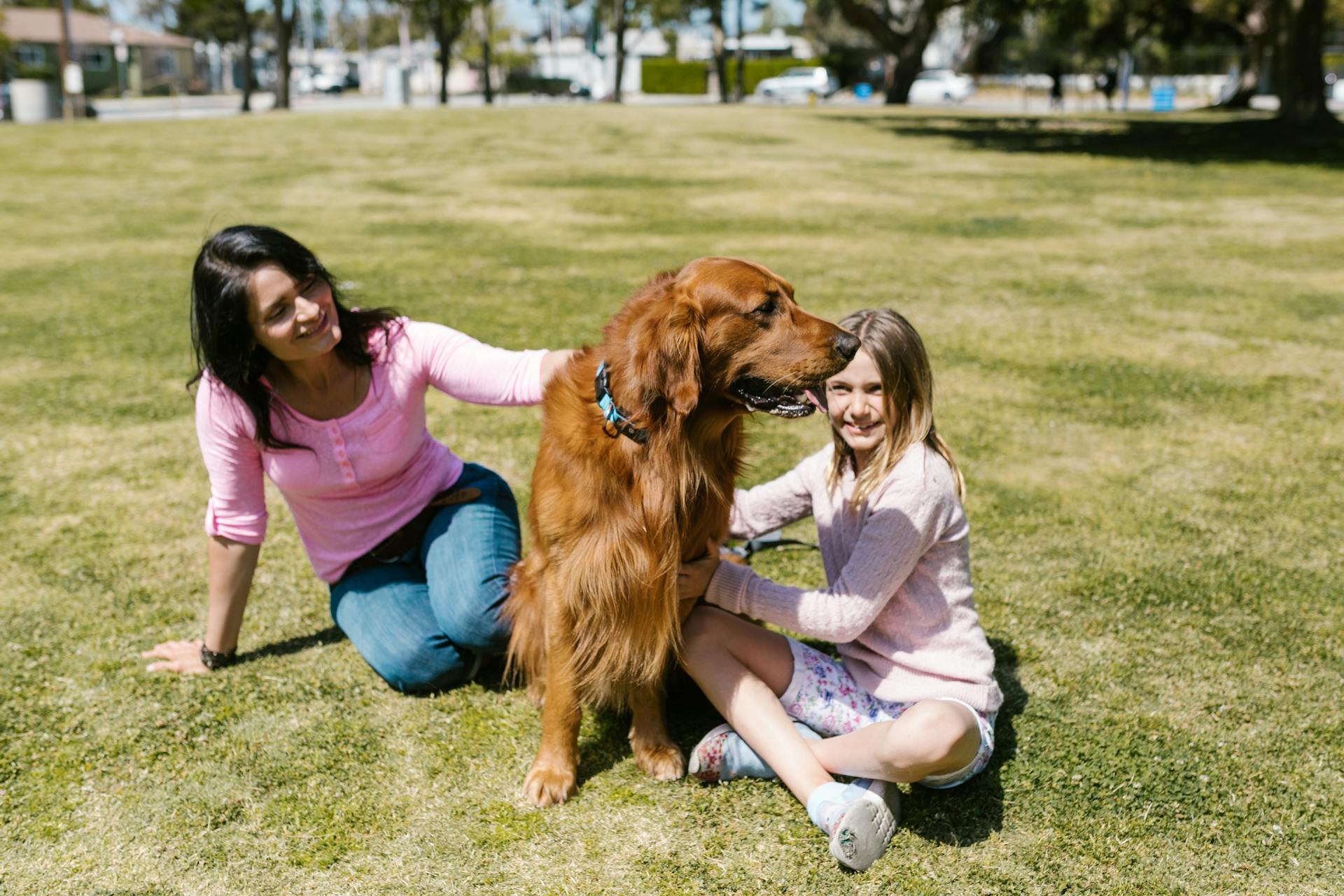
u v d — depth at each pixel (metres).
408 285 7.62
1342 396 5.30
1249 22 28.38
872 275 7.95
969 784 2.55
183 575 3.63
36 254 9.23
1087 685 2.95
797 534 3.92
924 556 2.54
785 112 28.20
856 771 2.39
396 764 2.64
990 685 2.50
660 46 75.19
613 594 2.46
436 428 4.95
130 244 9.73
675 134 20.00
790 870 2.28
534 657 2.78
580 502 2.46
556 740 2.56
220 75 74.50
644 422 2.41
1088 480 4.33
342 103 47.28
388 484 3.01
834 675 2.59
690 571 2.59
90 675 3.01
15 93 31.95
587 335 6.20
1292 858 2.31
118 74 63.09
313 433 2.84
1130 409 5.14
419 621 2.90
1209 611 3.33
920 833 2.39
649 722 2.68
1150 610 3.35
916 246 9.17
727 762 2.53
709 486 2.55
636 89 60.34
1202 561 3.65
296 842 2.37
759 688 2.50
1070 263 8.45
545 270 8.19
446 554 2.93
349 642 3.21
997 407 5.16
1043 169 14.84
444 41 40.72
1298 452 4.59
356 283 7.66
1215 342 6.22
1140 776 2.57
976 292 7.43
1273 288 7.56
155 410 5.26
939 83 48.03
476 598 2.84
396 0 40.72
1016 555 3.70
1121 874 2.27
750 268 2.48
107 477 4.46
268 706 2.87
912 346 2.54
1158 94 35.94
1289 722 2.78
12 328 6.74
